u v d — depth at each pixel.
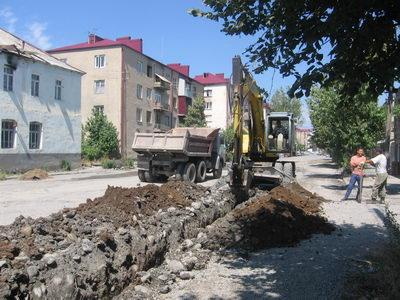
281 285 6.14
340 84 5.70
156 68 52.06
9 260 4.77
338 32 4.71
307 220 9.81
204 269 6.93
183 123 59.00
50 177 24.47
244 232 8.53
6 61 26.03
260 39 5.46
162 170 19.88
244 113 12.29
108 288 5.45
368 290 5.84
